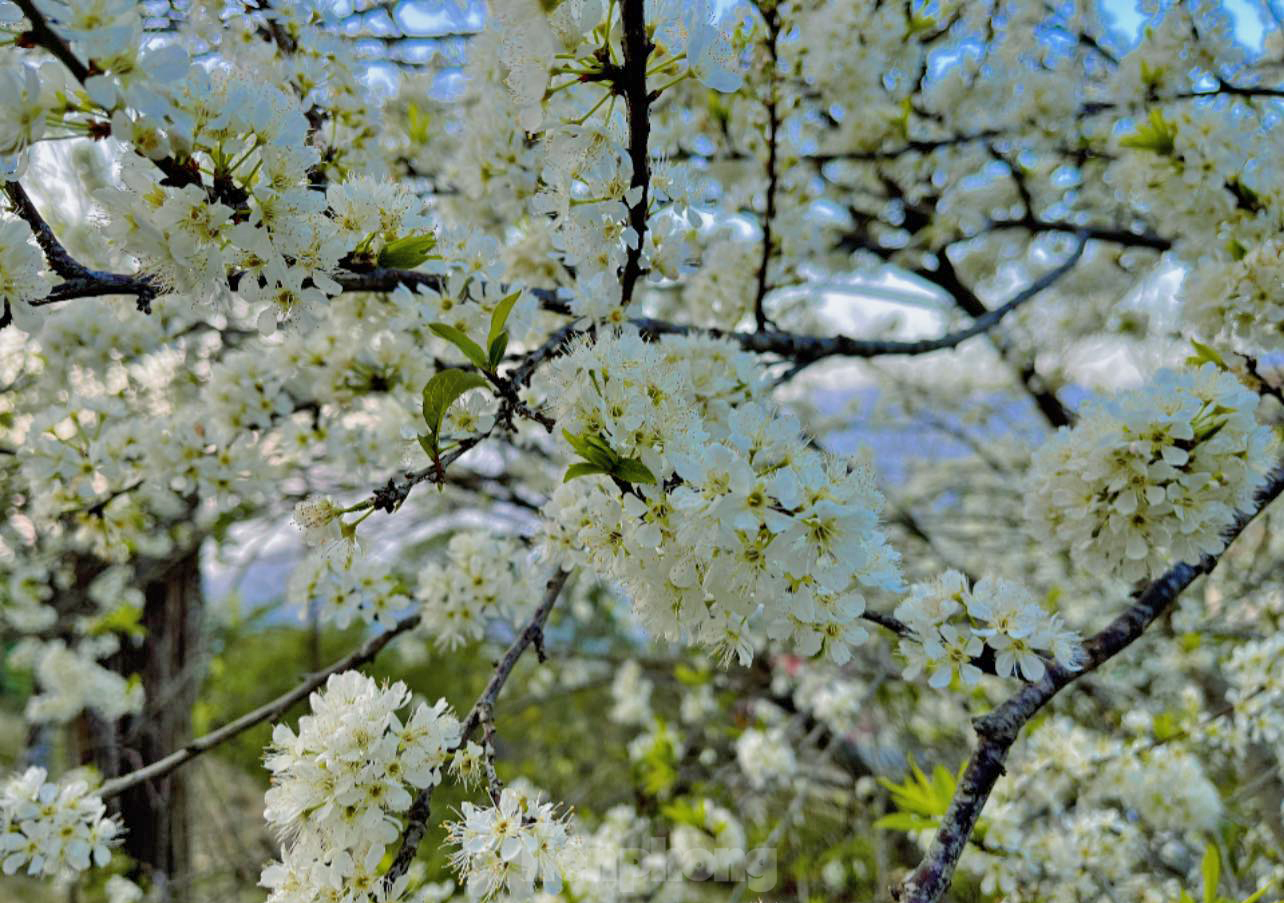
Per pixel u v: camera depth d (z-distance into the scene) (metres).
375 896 0.36
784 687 1.08
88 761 1.06
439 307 0.44
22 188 0.34
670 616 0.37
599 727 1.52
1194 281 0.47
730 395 0.43
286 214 0.34
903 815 0.48
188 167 0.33
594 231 0.39
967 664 0.38
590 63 0.35
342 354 0.52
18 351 0.58
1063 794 0.68
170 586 1.13
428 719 0.37
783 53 0.54
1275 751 0.66
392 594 0.52
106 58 0.31
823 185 0.77
